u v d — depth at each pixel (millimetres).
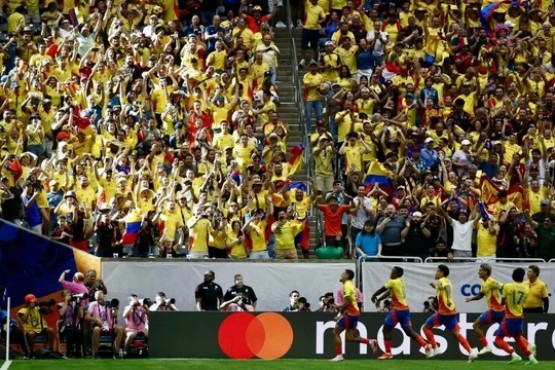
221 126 122250
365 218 114750
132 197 112438
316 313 99875
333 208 114562
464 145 124250
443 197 117875
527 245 115562
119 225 109812
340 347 97125
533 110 135125
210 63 131750
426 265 110688
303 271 109625
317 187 121625
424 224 113125
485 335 101062
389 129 123688
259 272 109188
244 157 119312
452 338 100875
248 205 114438
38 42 134625
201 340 98938
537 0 151250
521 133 130250
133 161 116625
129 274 107312
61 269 105625
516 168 123688
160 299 103438
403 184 119625
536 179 122188
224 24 137500
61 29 134875
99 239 108875
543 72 139250
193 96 126125
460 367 92312
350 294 96188
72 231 108250
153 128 121625
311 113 130750
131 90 125875
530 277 104688
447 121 129375
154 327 98750
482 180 119500
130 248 109875
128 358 99312
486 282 96188
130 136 120188
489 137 129125
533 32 147375
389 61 134875
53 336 100500
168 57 129250
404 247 113375
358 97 130000
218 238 111000
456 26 141375
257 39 134875
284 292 109438
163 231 111562
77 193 113438
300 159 122938
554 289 112438
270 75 131250
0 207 107812
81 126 120062
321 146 121812
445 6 145500
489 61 140125
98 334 100250
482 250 115000
